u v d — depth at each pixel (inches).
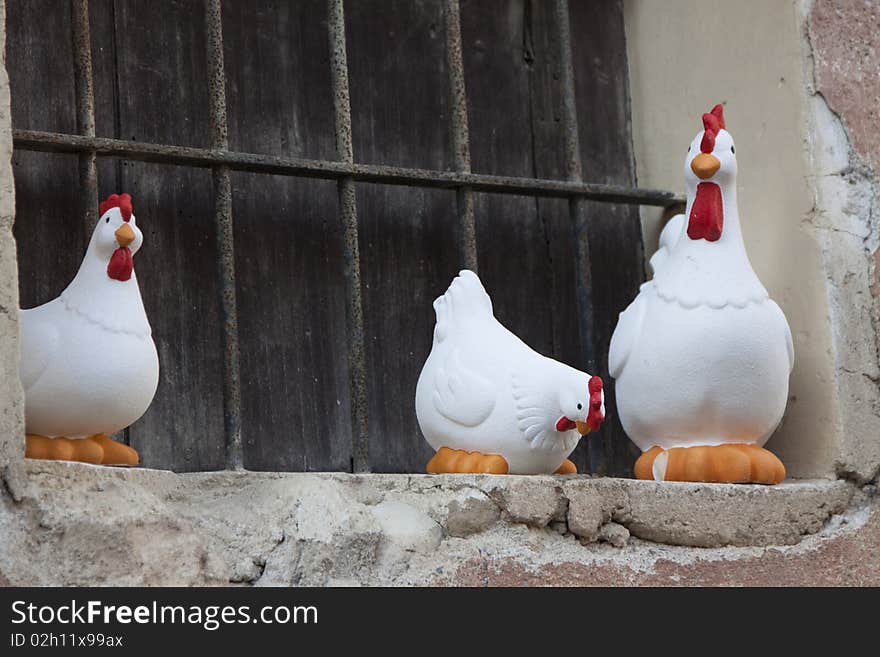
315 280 180.7
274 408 175.3
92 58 171.3
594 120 205.0
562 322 196.7
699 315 167.8
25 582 128.4
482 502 153.2
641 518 162.6
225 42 180.2
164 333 170.4
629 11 209.3
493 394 157.3
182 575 138.6
